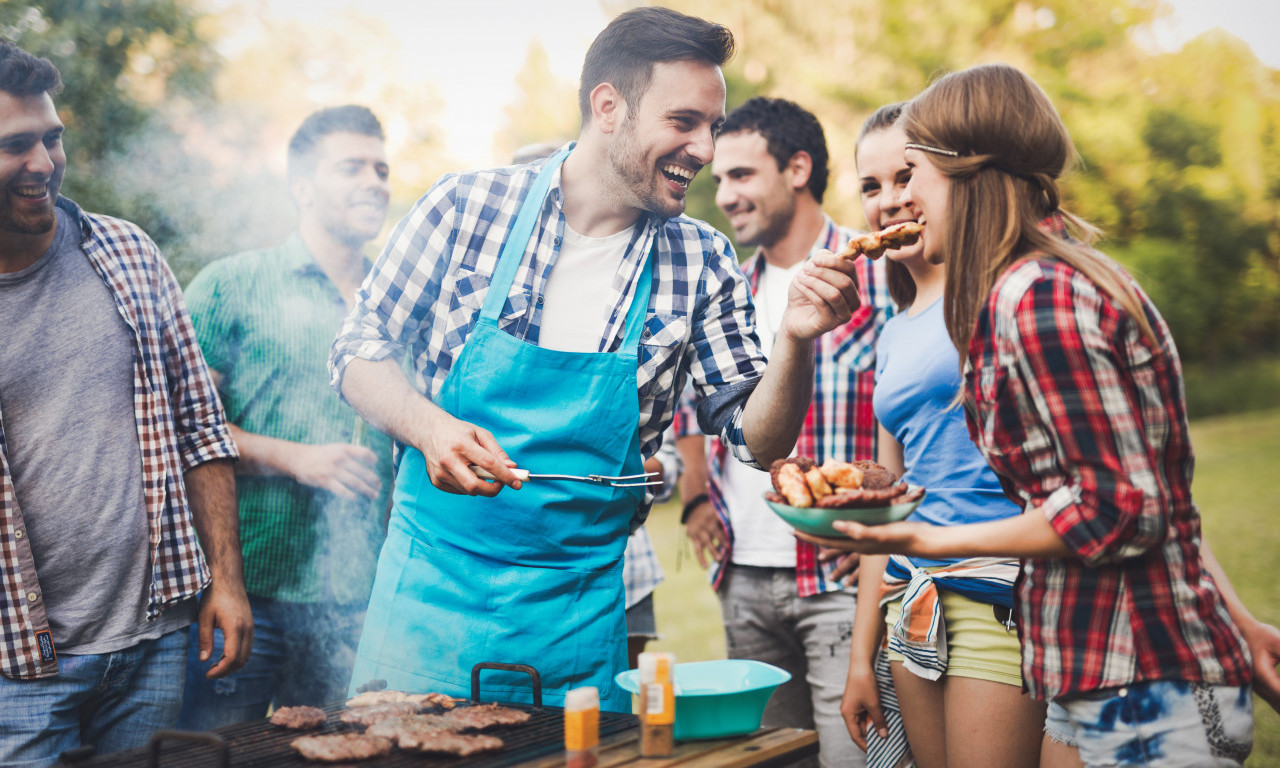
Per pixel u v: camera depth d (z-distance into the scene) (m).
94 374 2.13
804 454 2.93
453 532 2.04
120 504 2.13
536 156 3.33
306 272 2.91
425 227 2.10
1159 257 16.45
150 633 2.16
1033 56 15.81
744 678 1.81
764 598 3.04
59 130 2.06
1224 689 1.45
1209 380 17.44
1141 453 1.39
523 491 2.00
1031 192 1.60
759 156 3.11
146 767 1.53
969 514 2.09
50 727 2.00
